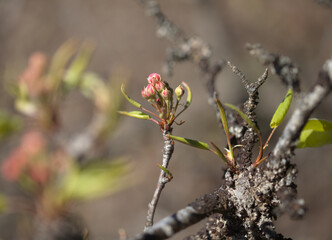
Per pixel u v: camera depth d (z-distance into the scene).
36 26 2.90
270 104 1.96
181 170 2.38
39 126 0.91
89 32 3.09
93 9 3.15
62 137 0.93
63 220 0.83
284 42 2.52
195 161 2.38
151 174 2.35
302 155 2.12
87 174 0.86
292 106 1.88
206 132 2.39
